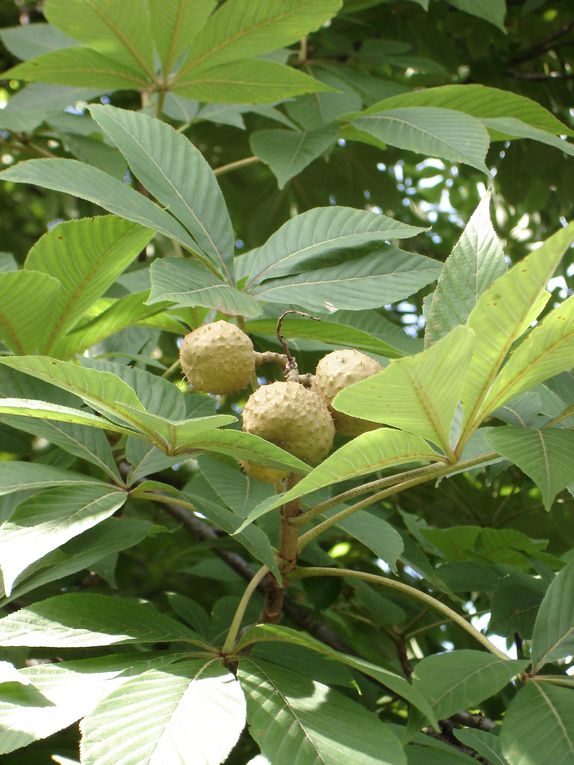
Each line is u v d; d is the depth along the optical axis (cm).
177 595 103
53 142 144
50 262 89
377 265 86
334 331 90
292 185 167
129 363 104
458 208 210
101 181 84
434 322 77
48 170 83
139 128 89
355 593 108
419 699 70
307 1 102
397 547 85
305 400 78
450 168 201
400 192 176
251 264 94
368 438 70
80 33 105
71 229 88
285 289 85
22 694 71
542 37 167
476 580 96
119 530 85
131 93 155
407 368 67
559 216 184
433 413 71
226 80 108
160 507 122
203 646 77
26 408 77
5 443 102
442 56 155
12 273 85
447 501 123
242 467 83
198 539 119
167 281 79
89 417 76
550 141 102
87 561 81
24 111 120
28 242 200
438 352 67
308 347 96
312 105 119
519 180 164
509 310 69
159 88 109
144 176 86
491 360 71
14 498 87
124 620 77
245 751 99
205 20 105
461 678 74
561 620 77
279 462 75
